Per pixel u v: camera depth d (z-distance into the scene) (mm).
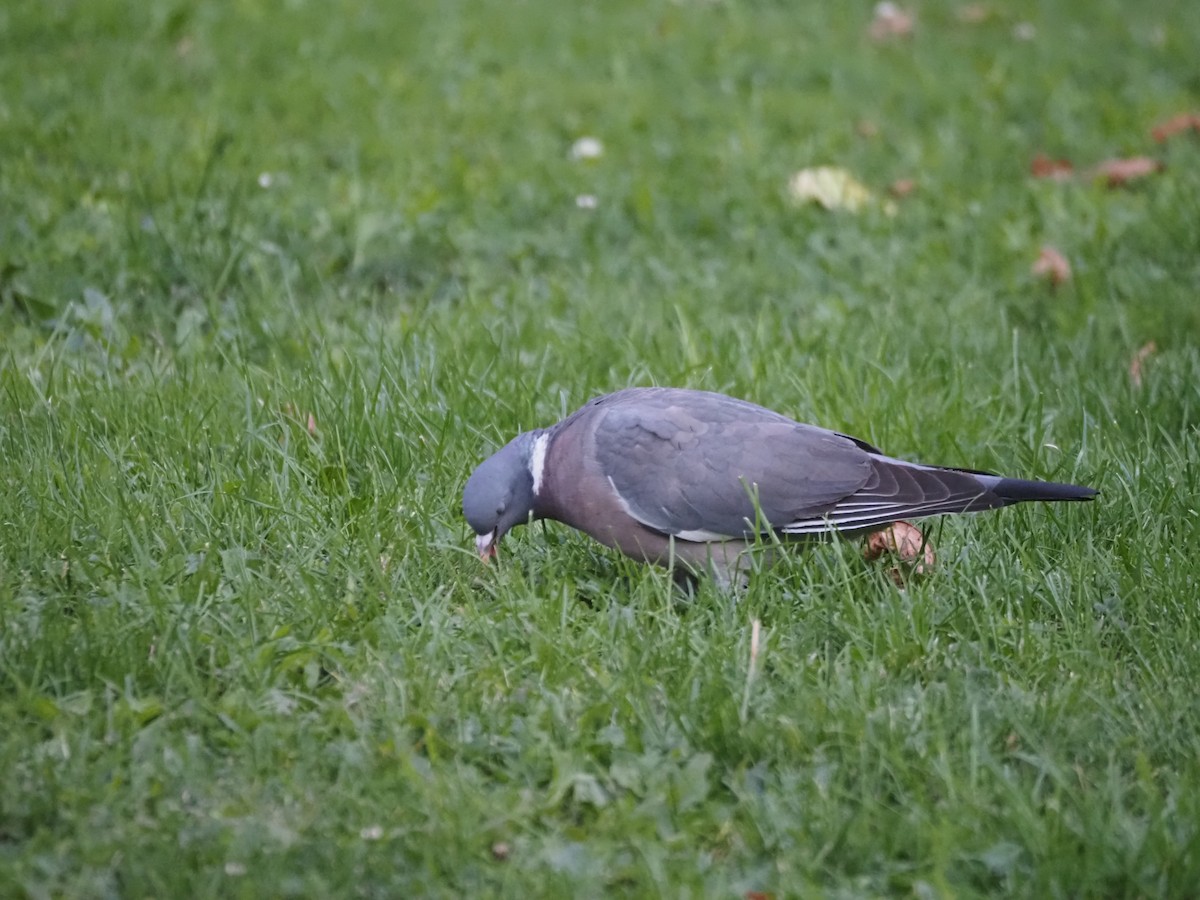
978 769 6719
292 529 8562
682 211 14266
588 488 8305
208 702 7008
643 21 21234
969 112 17688
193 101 16359
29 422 9719
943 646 7801
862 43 21062
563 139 16500
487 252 13305
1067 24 22359
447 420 9742
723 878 6129
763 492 8250
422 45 19172
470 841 6199
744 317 12250
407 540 8484
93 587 7949
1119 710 7223
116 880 5965
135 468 9297
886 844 6324
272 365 10711
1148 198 14516
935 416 10367
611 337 11391
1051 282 12789
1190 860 6070
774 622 7902
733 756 6906
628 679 7301
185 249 12289
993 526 8977
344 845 6184
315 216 13227
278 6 20422
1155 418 10281
